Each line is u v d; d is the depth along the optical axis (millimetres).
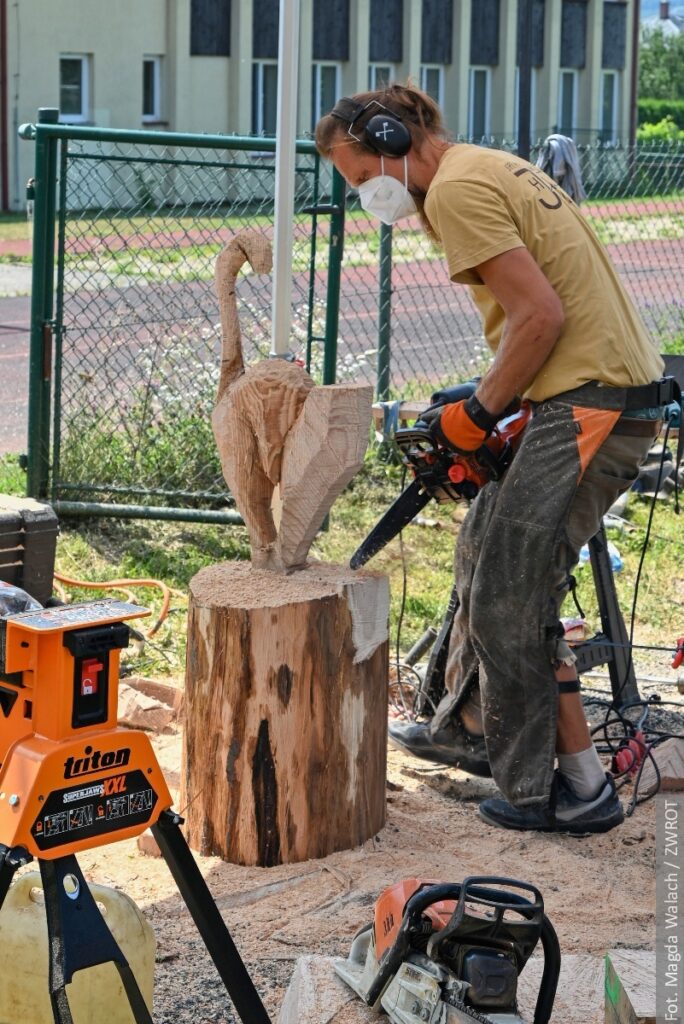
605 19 32094
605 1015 2512
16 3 22281
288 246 3904
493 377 3404
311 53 26812
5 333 12211
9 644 2145
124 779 2211
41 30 22688
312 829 3494
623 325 3521
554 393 3484
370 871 3463
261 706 3402
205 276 10812
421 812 3900
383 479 6871
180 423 6457
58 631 2100
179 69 24578
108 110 23891
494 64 30125
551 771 3688
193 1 24562
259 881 3389
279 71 3820
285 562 3646
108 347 6945
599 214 13406
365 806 3609
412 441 3619
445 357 10344
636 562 6121
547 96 31141
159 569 5773
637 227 13414
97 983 2527
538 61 30922
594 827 3754
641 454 3604
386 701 3680
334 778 3502
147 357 7008
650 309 11250
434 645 4539
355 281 13500
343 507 6559
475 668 3943
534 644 3605
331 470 3480
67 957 2131
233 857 3484
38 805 2105
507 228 3342
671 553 6223
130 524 6203
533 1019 2510
